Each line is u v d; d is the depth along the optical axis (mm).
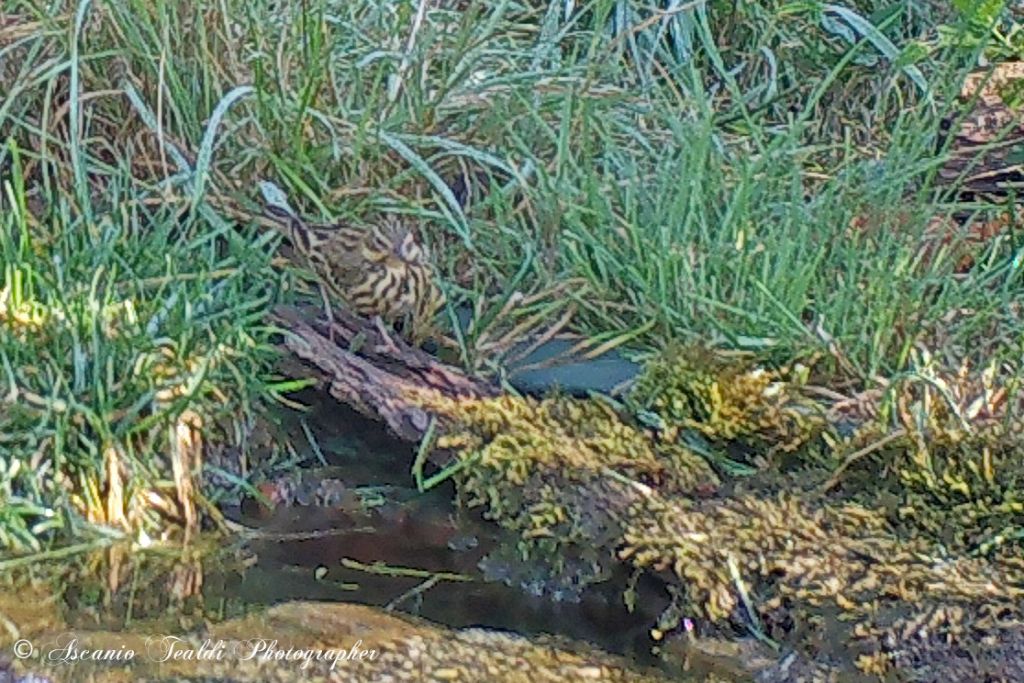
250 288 4039
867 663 2932
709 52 5230
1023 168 4695
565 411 3578
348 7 5207
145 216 4344
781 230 4211
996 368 3689
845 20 5758
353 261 3811
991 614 2947
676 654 3012
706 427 3479
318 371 3648
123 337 3586
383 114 4727
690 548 3148
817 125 5258
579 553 3256
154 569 3244
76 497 3371
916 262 4098
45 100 4266
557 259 4309
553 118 4906
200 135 4516
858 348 3744
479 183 4680
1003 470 3275
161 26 4562
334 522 3471
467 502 3441
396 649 2926
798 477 3359
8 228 3916
